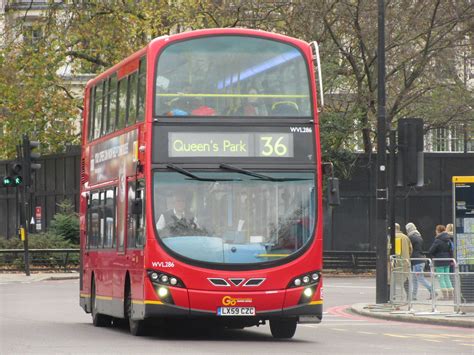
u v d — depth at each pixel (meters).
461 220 44.62
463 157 80.88
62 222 83.56
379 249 46.62
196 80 31.88
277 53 32.31
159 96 31.69
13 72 89.25
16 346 28.83
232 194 31.36
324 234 80.31
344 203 80.38
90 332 35.16
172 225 31.02
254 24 79.56
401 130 44.94
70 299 55.38
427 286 43.91
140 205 31.70
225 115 31.77
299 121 32.03
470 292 42.50
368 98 79.06
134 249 32.59
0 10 112.56
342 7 78.00
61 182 91.00
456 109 79.44
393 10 78.19
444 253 52.66
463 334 35.88
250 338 33.34
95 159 39.59
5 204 95.38
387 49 78.19
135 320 33.00
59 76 92.12
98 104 39.59
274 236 31.23
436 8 77.38
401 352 28.30
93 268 39.56
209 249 30.91
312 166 31.84
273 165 31.66
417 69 78.88
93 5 88.62
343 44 81.00
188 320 39.97
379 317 44.03
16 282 70.62
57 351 27.23
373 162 80.50
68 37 88.19
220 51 32.09
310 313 31.16
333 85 79.88
